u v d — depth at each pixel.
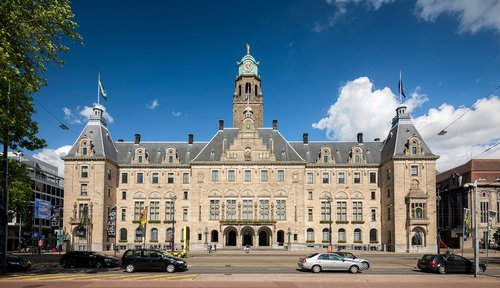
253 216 97.19
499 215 106.75
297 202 97.44
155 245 97.38
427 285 32.38
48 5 34.94
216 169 99.19
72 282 32.72
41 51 34.69
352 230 98.19
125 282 32.81
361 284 32.47
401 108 98.69
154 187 100.31
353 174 100.69
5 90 33.53
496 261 62.69
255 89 115.94
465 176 113.38
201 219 97.12
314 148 105.25
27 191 70.50
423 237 90.00
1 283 32.12
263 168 98.94
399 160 93.06
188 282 32.91
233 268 46.75
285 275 38.69
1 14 31.42
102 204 92.38
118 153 103.88
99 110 100.12
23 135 38.34
